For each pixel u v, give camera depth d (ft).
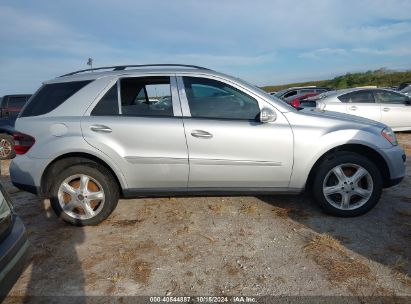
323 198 11.87
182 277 8.81
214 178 11.59
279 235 10.87
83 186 11.72
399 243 10.09
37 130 11.51
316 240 10.25
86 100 11.71
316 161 11.67
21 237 7.59
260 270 9.00
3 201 7.74
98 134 11.33
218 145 11.30
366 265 8.98
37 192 11.65
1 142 27.68
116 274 9.00
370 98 29.12
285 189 11.85
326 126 11.58
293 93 62.49
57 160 11.73
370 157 12.17
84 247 10.54
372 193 11.71
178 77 11.84
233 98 11.67
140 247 10.43
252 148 11.34
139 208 13.47
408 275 8.49
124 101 11.78
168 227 11.73
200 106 11.60
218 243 10.52
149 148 11.35
